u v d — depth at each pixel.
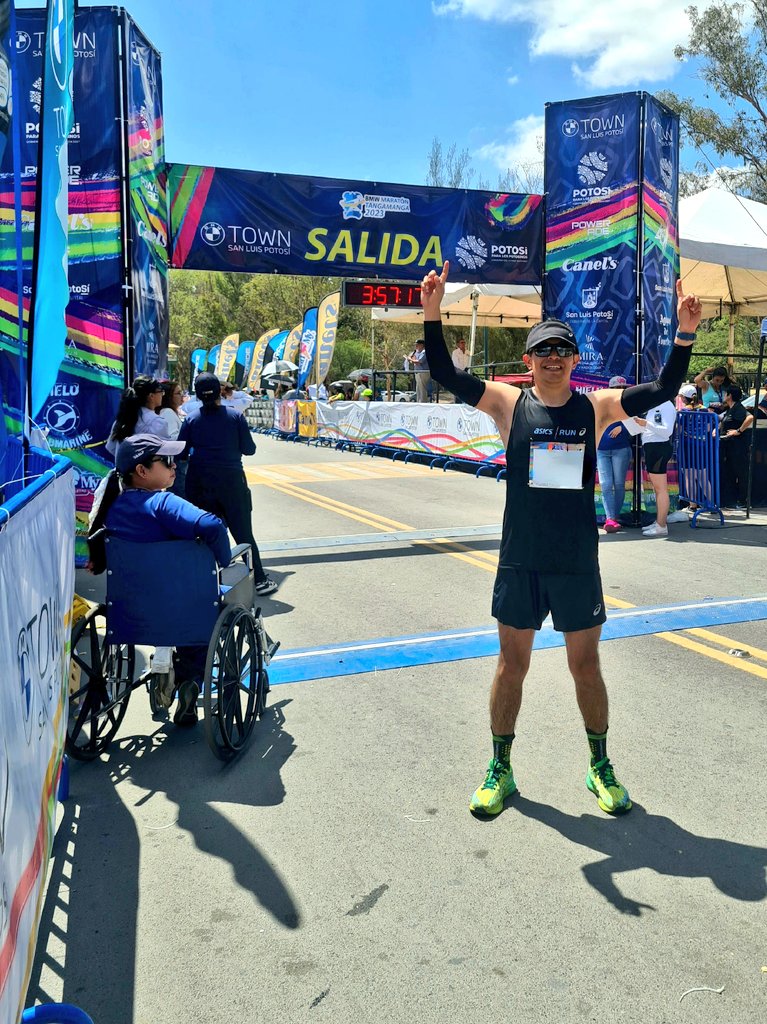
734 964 2.36
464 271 9.55
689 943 2.45
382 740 3.85
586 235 9.33
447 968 2.36
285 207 8.80
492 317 20.27
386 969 2.36
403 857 2.92
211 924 2.57
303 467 15.96
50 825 2.34
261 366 33.09
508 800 3.29
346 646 5.20
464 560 7.71
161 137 7.95
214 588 3.59
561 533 3.02
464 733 3.92
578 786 3.40
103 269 6.99
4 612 1.78
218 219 8.55
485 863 2.88
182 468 7.36
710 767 3.55
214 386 6.10
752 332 27.81
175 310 62.72
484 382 3.20
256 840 3.04
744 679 4.55
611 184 9.12
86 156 6.89
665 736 3.85
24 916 1.83
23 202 5.32
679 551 7.99
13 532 1.89
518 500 3.07
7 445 2.80
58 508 2.67
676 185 9.61
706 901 2.65
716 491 9.16
